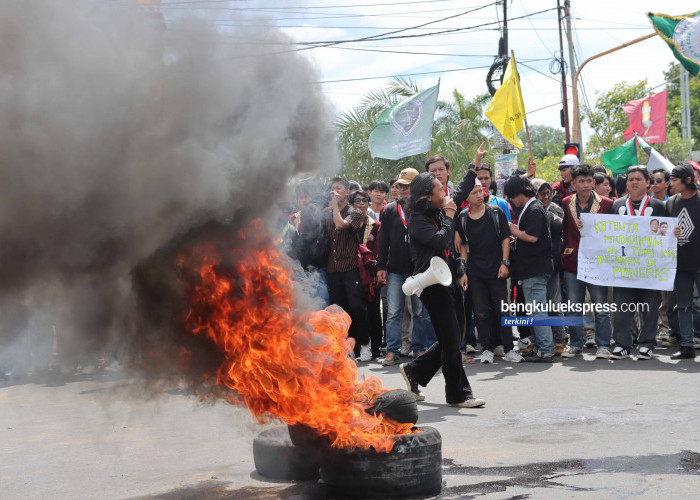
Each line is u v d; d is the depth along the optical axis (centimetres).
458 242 881
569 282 905
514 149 1744
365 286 905
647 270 853
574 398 634
